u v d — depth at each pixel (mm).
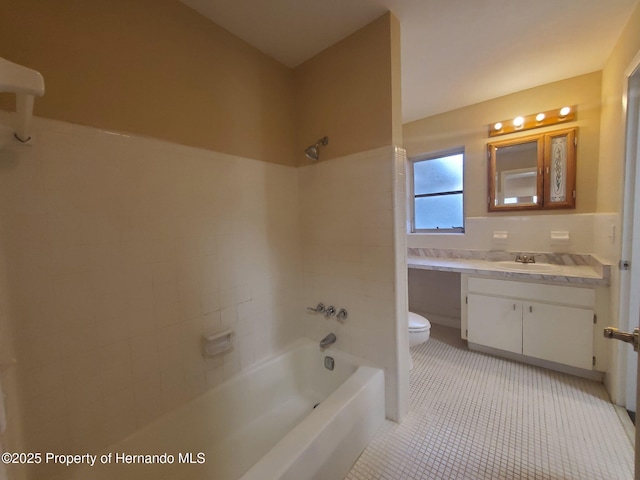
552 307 2059
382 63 1550
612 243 1807
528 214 2514
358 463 1389
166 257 1375
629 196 1594
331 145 1836
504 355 2389
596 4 1465
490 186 2682
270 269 1896
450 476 1302
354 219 1748
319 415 1263
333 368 1868
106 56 1168
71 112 1082
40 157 1011
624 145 1596
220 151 1602
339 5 1450
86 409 1136
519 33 1694
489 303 2338
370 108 1619
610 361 1819
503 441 1486
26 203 985
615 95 1813
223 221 1622
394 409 1646
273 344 1922
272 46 1791
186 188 1447
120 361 1229
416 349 2578
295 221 2072
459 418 1667
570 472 1297
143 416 1305
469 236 2850
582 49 1872
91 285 1142
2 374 867
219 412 1567
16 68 604
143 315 1298
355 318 1795
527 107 2451
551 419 1629
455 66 2061
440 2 1440
